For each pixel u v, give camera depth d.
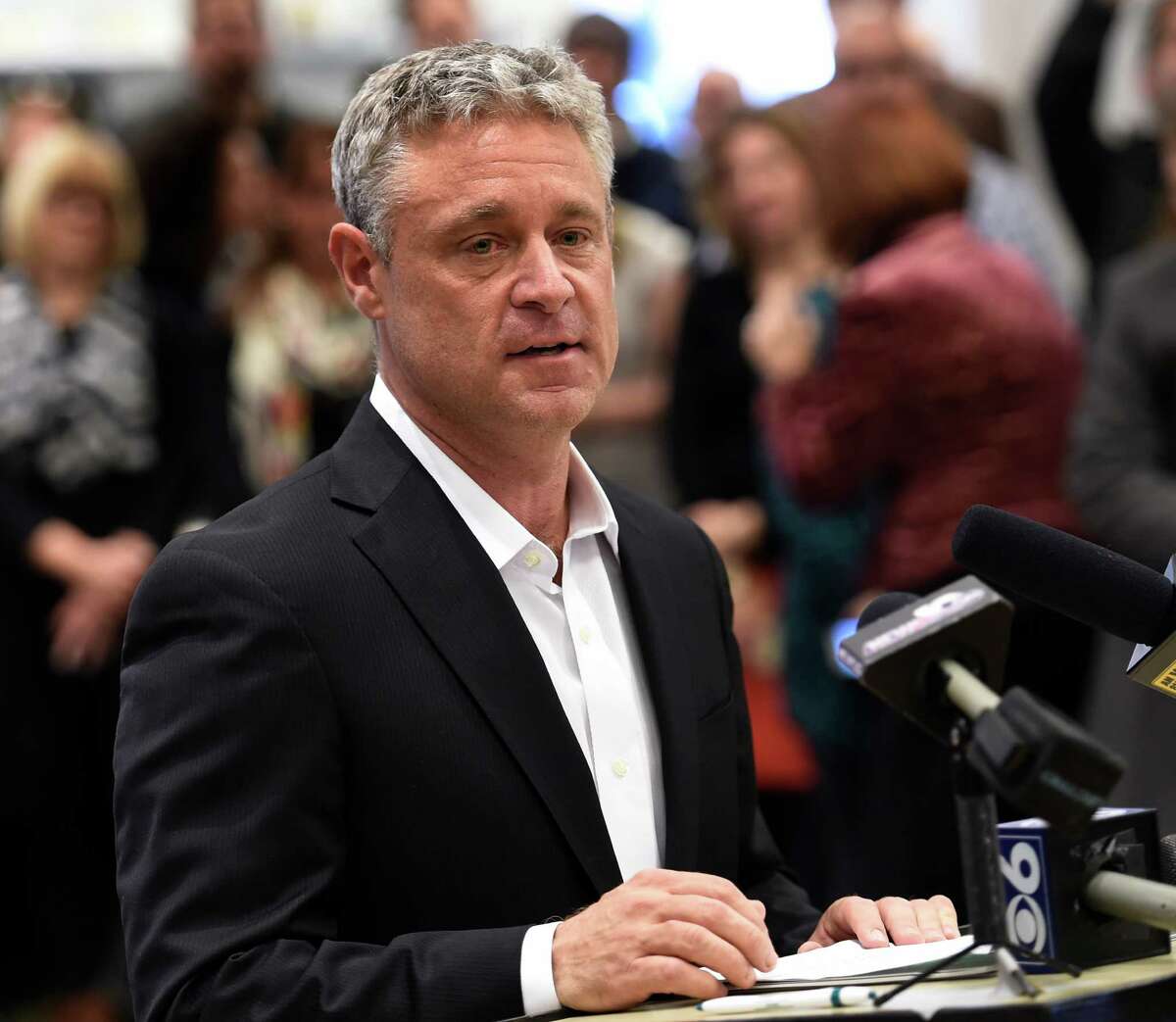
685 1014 5.80
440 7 19.34
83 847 16.61
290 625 6.94
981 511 6.09
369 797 6.97
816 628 14.66
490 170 7.32
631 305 18.34
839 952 6.80
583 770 7.21
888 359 13.30
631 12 20.72
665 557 8.25
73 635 16.38
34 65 19.91
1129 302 13.95
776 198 16.00
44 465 16.53
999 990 5.46
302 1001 6.34
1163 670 6.14
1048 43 19.64
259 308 17.38
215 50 18.62
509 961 6.35
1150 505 13.38
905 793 12.78
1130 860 6.11
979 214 15.52
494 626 7.28
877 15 16.56
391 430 7.70
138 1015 6.61
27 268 16.77
